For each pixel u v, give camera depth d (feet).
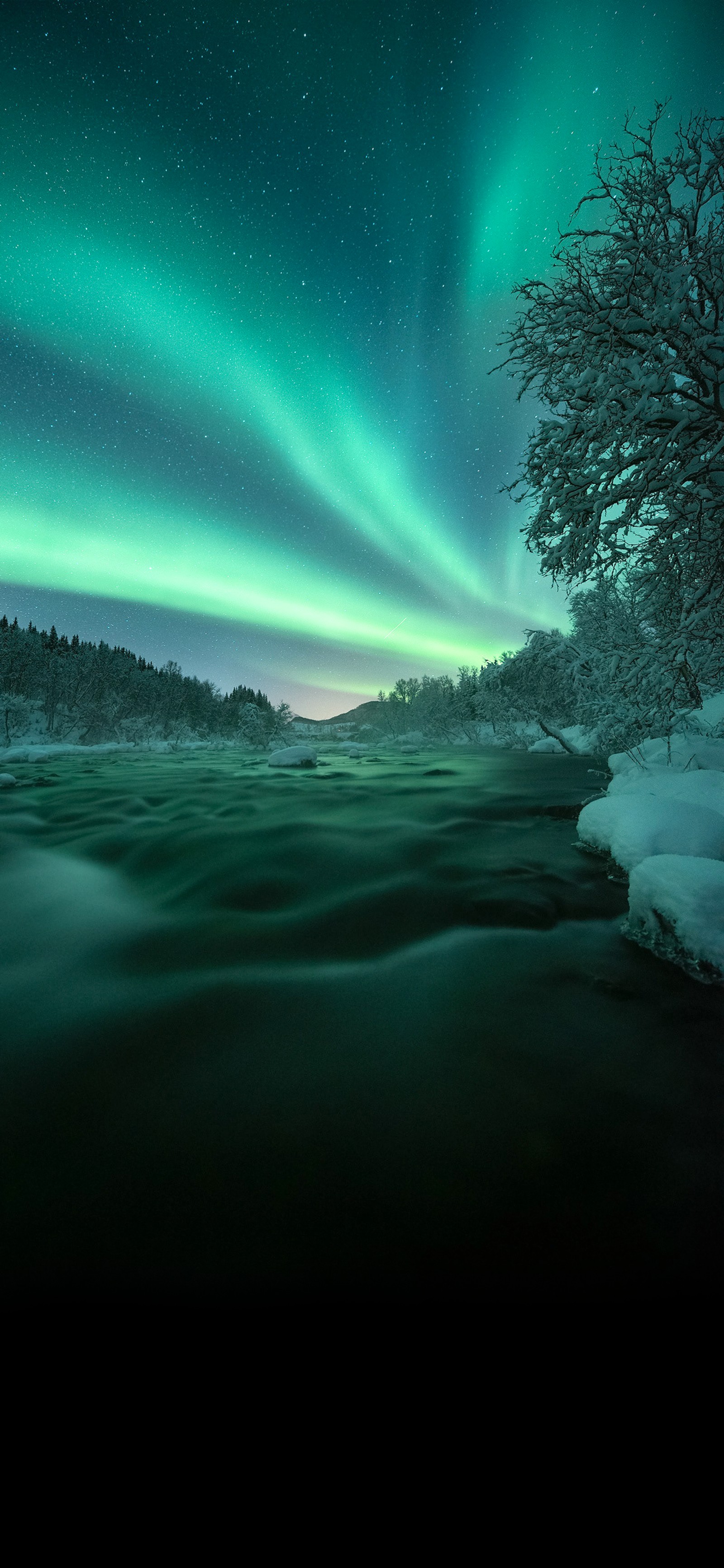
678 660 21.20
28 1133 6.44
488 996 9.20
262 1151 6.08
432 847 18.83
